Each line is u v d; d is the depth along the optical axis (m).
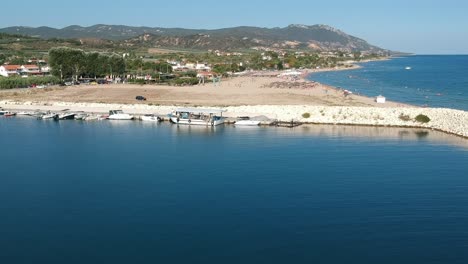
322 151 82.81
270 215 52.00
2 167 73.94
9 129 111.81
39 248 44.81
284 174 67.88
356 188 61.09
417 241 45.44
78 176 68.25
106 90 179.38
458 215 51.78
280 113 123.75
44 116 129.50
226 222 50.12
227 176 67.19
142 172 69.94
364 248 44.00
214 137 98.75
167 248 44.34
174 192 60.16
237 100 153.25
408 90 199.00
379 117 114.00
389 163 73.88
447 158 77.00
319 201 56.25
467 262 41.44
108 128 113.00
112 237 46.88
